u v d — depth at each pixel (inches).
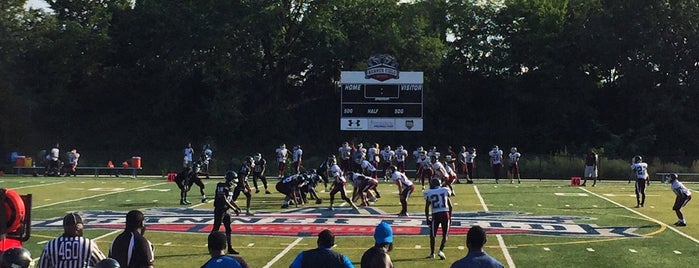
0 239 329.1
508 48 2151.8
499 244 614.2
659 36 1972.2
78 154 1648.6
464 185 1267.2
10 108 1927.9
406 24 2016.5
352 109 1489.9
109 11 2160.4
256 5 1985.7
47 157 1594.5
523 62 2143.2
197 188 1188.5
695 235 671.8
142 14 2092.8
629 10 1987.0
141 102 2153.1
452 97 2178.9
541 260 542.3
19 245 341.4
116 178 1471.5
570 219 781.3
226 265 283.9
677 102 1956.2
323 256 287.9
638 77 1988.2
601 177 1620.3
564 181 1446.9
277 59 2105.1
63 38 2042.3
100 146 2055.9
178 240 641.6
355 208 864.9
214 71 1999.3
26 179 1403.8
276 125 2062.0
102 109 2162.9
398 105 1482.5
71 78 2122.3
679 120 1957.4
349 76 1489.9
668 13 1959.9
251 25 1957.4
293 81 2236.7
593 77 2199.8
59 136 2042.3
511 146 2055.9
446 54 2166.6
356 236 660.1
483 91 2191.2
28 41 2033.7
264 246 609.3
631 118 2058.3
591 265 524.4
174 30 2011.6
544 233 677.3
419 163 1337.4
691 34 1948.8
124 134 2085.4
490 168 1643.7
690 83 1963.6
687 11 1959.9
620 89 2066.9
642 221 768.3
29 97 1993.1
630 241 633.6
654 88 2021.4
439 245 613.6
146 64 2149.4
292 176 898.1
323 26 1964.8
